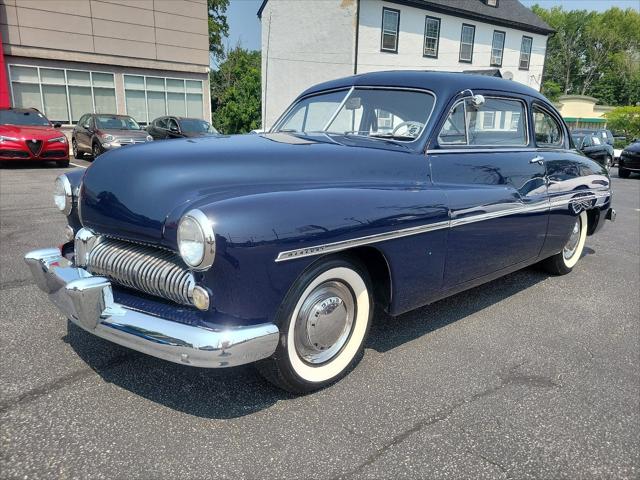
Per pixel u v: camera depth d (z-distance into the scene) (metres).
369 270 2.90
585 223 4.97
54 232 5.82
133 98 18.58
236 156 2.66
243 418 2.37
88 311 2.29
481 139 3.57
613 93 63.28
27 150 11.97
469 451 2.20
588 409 2.57
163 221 2.29
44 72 16.52
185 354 2.10
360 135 3.42
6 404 2.38
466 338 3.37
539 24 26.83
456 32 23.34
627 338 3.48
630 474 2.10
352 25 20.42
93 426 2.25
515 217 3.61
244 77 33.06
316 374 2.59
